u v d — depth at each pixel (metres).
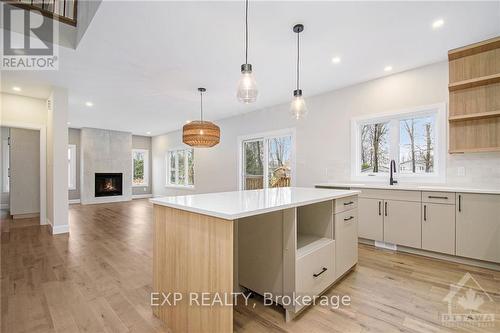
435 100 3.16
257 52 2.86
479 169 2.86
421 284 2.20
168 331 1.59
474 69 2.74
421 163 3.40
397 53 2.91
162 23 2.28
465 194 2.60
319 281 1.88
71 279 2.33
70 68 3.29
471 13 2.17
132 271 2.51
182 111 5.67
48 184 4.54
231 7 2.06
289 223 1.68
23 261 2.79
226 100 4.80
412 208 2.94
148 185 9.75
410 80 3.37
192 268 1.50
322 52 2.88
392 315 1.73
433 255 2.85
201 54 2.90
